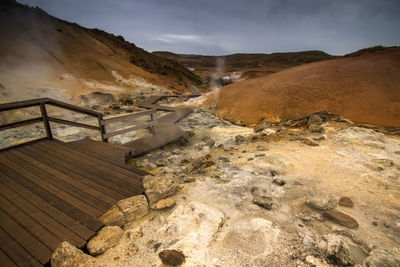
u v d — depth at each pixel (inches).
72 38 1314.0
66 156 162.2
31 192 115.0
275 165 166.2
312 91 586.6
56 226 90.4
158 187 119.3
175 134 325.4
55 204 105.4
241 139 329.4
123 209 100.7
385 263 65.3
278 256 75.0
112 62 1315.2
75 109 190.4
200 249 79.2
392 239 82.1
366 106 499.2
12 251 77.4
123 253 80.7
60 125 439.5
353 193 120.7
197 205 106.1
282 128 313.1
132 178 131.9
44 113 183.3
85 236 85.4
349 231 86.3
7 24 1049.5
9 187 119.3
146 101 839.7
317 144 218.2
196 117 583.2
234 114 625.3
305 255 74.5
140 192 118.3
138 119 532.4
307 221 96.2
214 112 661.9
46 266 74.8
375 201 111.5
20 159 155.1
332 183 134.2
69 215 97.7
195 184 139.3
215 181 143.5
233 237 86.3
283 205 111.0
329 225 92.5
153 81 1343.5
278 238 84.3
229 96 729.0
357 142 217.6
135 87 1135.6
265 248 79.4
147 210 108.3
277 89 647.8
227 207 111.0
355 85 556.4
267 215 102.4
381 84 534.6
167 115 568.1
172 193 122.9
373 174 144.4
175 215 100.0
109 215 97.7
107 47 1562.5
